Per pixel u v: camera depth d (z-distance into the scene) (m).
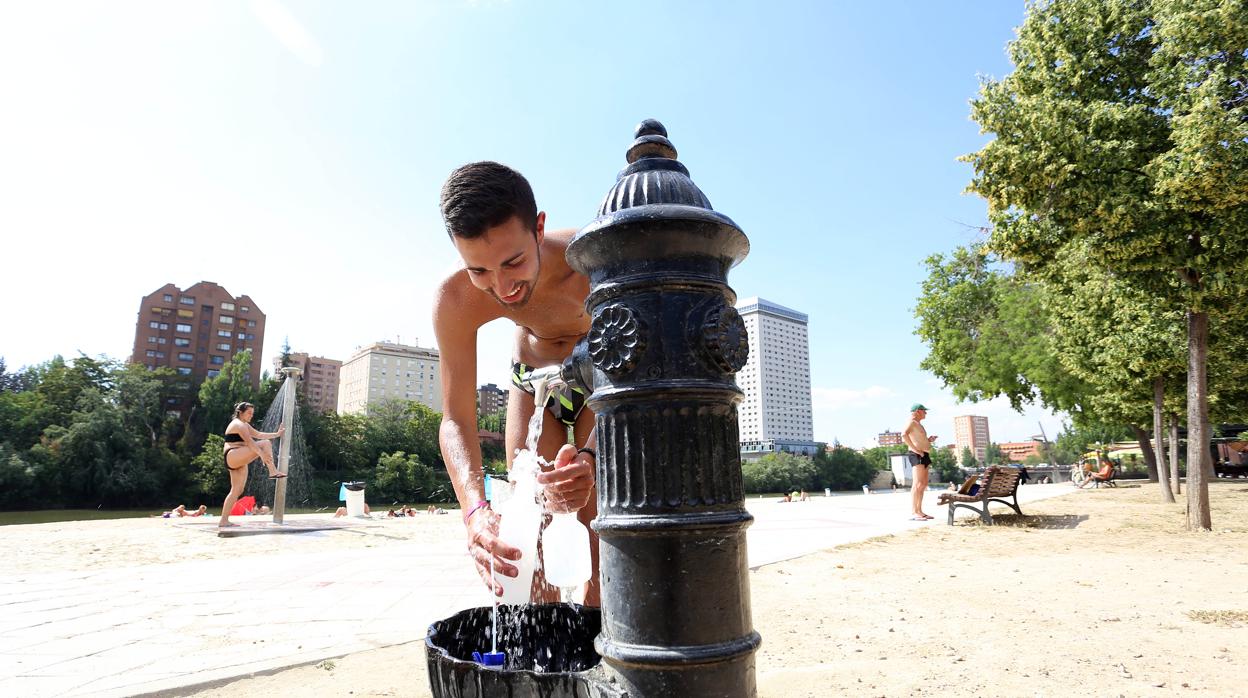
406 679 3.00
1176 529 9.06
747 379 144.50
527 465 1.94
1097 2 8.65
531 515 1.84
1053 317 16.31
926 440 11.09
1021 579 5.40
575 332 2.77
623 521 1.30
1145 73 8.45
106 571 6.68
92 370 65.94
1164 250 8.38
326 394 136.25
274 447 25.12
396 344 141.75
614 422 1.38
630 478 1.33
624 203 1.52
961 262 25.44
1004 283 24.08
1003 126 9.25
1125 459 37.69
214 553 8.18
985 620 3.96
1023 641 3.46
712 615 1.26
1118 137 8.46
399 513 16.31
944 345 25.42
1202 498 8.94
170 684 2.90
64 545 9.01
